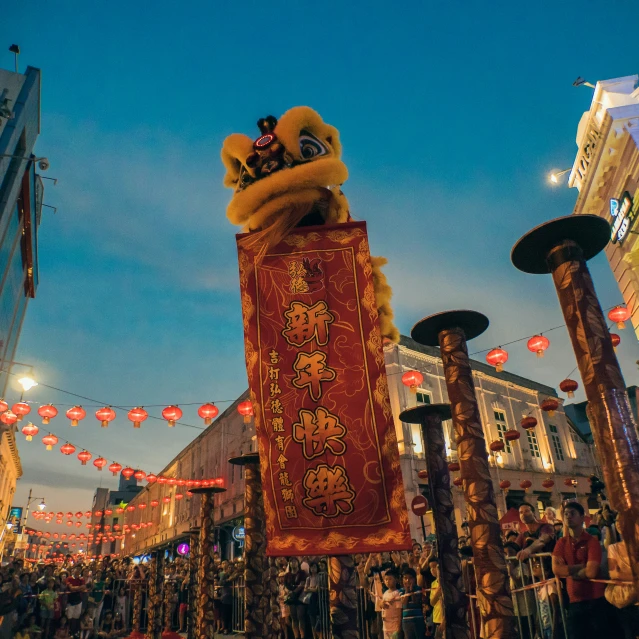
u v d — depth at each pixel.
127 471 20.70
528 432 27.08
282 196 3.87
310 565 10.40
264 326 3.71
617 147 15.00
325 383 3.51
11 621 10.80
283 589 10.62
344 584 3.24
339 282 3.74
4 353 18.17
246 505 6.30
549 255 3.35
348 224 3.89
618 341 10.72
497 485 23.61
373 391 3.45
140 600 12.91
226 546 29.41
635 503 2.62
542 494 25.73
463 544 8.93
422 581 8.06
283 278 3.80
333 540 3.23
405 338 21.80
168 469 45.25
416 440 20.22
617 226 15.45
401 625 7.59
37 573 15.23
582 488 28.33
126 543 60.25
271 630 6.04
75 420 12.09
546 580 5.12
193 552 10.63
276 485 3.39
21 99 15.59
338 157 4.34
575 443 30.44
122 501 70.94
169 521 40.59
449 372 4.63
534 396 28.59
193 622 10.13
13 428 24.09
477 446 4.34
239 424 29.22
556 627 4.91
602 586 4.40
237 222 4.11
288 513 3.33
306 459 3.39
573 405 33.81
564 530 4.82
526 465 25.77
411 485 18.98
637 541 2.57
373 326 3.60
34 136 16.98
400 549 3.13
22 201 16.47
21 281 19.39
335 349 3.57
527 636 5.78
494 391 26.25
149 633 10.90
